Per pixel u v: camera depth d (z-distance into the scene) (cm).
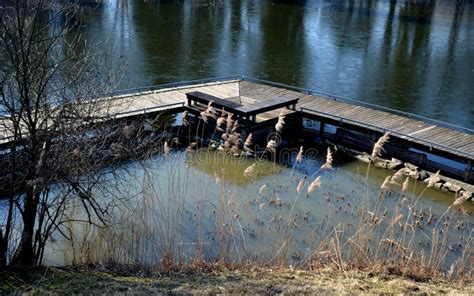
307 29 3750
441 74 2880
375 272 860
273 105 1777
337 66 2942
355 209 1344
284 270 871
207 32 3497
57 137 827
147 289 720
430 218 1310
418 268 898
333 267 889
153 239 984
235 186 1445
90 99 1029
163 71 2620
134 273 837
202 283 767
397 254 970
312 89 2544
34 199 823
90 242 1030
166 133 1752
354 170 1641
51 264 952
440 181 1575
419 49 3369
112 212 1037
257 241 1130
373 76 2794
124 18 3666
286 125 1869
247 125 1720
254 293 723
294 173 1575
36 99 806
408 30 3853
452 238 1227
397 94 2538
